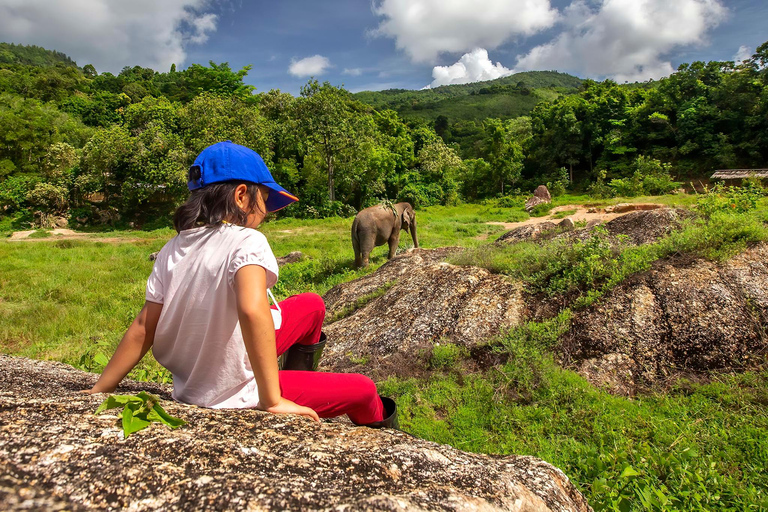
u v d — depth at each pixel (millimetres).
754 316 4258
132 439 888
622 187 31453
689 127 37438
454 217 26266
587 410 3707
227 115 27750
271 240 18359
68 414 972
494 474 1184
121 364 1363
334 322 6473
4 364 1893
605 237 5648
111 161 26141
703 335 4227
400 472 1032
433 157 41250
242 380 1327
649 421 3518
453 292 5672
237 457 921
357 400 1458
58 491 691
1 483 666
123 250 17078
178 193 26422
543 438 3525
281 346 1631
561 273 5469
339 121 28766
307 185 30266
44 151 33844
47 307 9148
